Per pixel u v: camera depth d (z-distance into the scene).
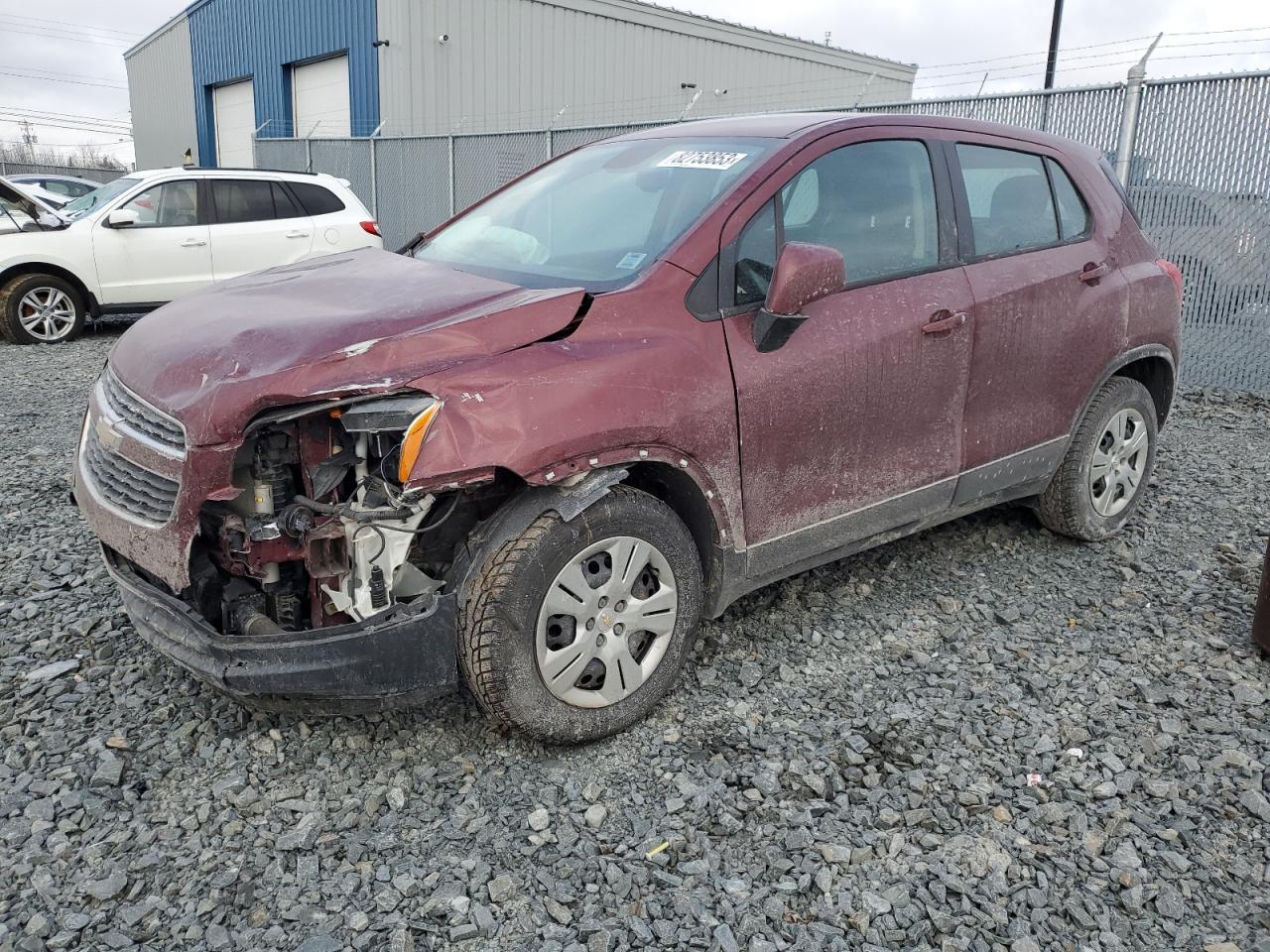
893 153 3.76
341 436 2.78
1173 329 4.73
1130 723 3.28
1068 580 4.38
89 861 2.56
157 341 3.04
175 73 28.25
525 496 2.87
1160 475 5.81
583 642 2.96
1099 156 4.70
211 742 3.08
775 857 2.62
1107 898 2.51
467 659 2.84
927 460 3.80
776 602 4.11
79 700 3.30
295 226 11.27
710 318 3.16
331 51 20.28
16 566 4.35
